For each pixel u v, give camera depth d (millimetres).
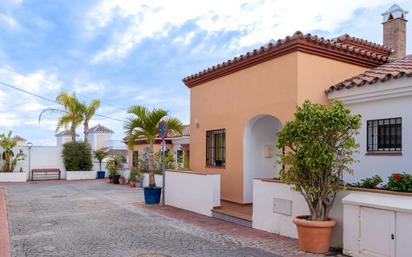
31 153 27953
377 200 6109
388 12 13992
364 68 10555
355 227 6465
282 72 9656
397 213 5805
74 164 28344
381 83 8430
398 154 8273
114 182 24094
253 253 6949
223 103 12125
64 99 27500
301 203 7816
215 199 10930
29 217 11031
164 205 13227
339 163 6852
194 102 13859
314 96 9445
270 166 11750
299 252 6941
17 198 15812
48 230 9156
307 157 6680
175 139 22891
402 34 13828
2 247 7562
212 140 12891
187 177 12109
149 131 14359
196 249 7297
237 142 11445
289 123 7121
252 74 10773
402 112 8242
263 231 8773
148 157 19656
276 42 9516
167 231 8930
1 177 25516
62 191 18922
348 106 9406
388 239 5914
